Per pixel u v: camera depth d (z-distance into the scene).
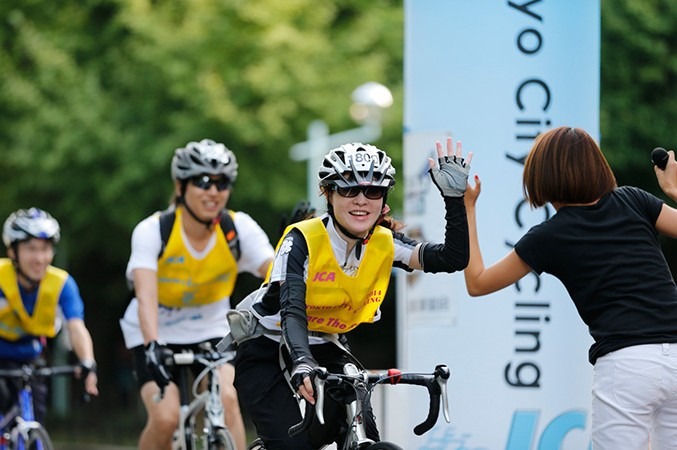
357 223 13.01
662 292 12.91
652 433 13.13
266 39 44.25
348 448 12.67
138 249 18.64
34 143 45.81
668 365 12.62
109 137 45.06
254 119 44.38
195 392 18.28
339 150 13.11
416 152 20.03
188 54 44.31
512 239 19.25
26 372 21.95
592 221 13.20
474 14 19.42
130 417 56.97
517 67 19.28
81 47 46.56
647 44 39.34
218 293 19.39
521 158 19.27
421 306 19.92
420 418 20.27
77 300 22.88
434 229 20.09
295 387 12.09
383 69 46.56
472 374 19.39
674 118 40.19
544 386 19.17
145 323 18.11
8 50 47.50
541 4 19.22
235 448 17.53
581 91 19.27
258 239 19.25
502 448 19.27
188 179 18.64
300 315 12.65
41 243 22.00
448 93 19.61
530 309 19.19
